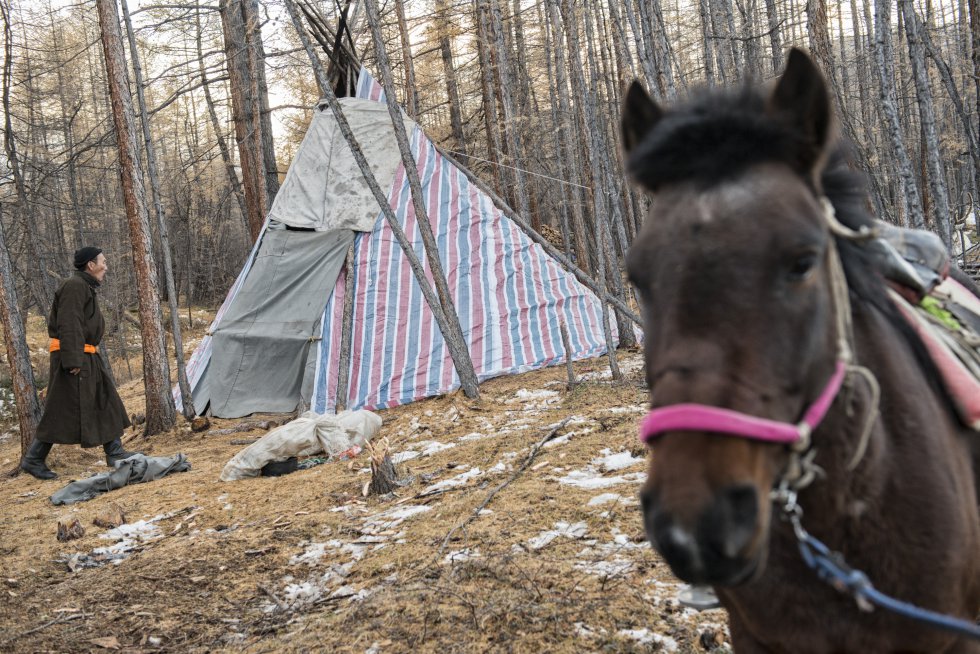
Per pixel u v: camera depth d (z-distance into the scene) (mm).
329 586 4547
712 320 1447
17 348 10281
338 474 7109
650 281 1565
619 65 16766
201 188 31344
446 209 12422
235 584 4777
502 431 7738
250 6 15656
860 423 1782
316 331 11359
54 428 8875
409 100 18344
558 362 11633
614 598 3777
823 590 1826
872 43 19828
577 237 18172
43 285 17719
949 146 21281
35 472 9055
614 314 13109
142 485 7879
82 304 8805
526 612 3727
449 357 11227
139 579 4977
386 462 6301
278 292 11656
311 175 12523
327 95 9438
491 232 12375
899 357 2021
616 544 4422
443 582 4188
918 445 1891
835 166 1958
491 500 5453
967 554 1928
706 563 1331
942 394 2188
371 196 12258
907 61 24219
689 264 1485
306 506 6242
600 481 5508
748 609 1912
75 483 7852
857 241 1900
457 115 21328
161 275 29719
